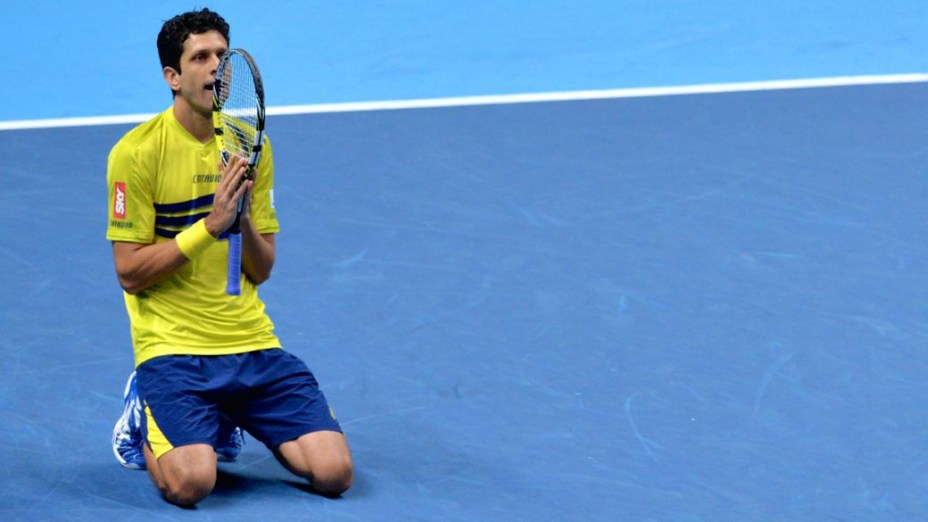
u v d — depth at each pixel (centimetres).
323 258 3212
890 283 3125
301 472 2292
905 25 4962
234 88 2239
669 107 4231
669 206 3534
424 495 2303
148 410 2252
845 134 4022
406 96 4322
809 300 3041
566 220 3447
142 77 4453
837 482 2367
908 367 2759
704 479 2370
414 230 3375
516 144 3934
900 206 3544
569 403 2619
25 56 4597
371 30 4894
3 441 2433
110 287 3061
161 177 2267
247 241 2309
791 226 3422
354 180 3672
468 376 2711
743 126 4084
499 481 2356
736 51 4731
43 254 3206
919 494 2333
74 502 2247
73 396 2600
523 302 3020
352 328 2889
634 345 2841
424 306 2992
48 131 4003
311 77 4469
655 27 4953
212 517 2209
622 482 2356
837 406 2616
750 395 2653
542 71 4550
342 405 2595
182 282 2303
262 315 2388
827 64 4612
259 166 2342
